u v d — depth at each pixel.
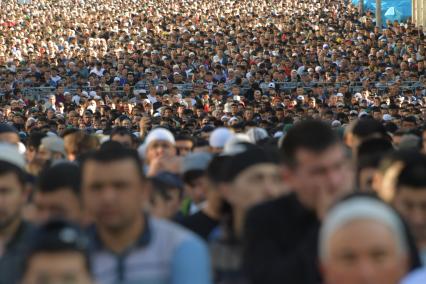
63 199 15.08
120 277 11.90
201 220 16.14
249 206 14.15
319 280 11.35
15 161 16.50
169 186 17.72
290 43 108.69
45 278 10.38
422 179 12.62
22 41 117.56
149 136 22.83
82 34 124.44
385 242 9.48
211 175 16.16
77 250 10.48
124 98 76.81
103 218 12.01
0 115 64.06
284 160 12.15
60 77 88.69
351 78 84.69
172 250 11.98
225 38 111.94
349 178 11.97
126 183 12.05
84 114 57.12
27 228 14.16
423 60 93.06
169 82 84.44
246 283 13.69
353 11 141.88
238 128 38.12
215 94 73.06
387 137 20.62
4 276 13.30
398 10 136.50
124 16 139.88
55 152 26.62
